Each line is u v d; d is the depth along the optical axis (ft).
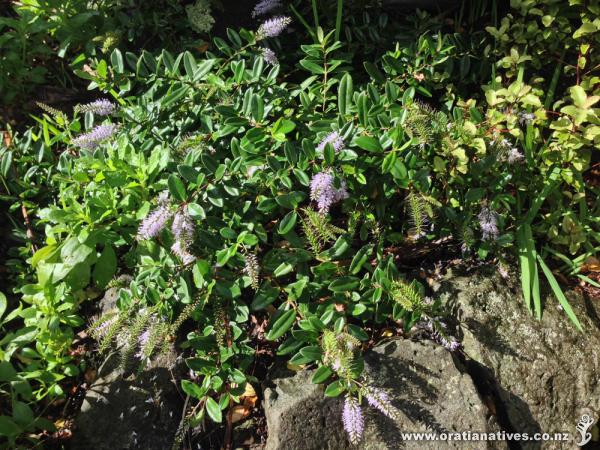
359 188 2.06
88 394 2.01
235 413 2.02
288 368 2.02
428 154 2.11
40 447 1.97
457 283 2.13
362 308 1.91
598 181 2.47
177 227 1.80
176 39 2.81
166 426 2.00
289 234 1.95
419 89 2.37
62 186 2.15
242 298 2.20
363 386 1.71
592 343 2.03
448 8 2.82
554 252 2.21
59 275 1.95
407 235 2.26
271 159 1.94
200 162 2.06
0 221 2.38
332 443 1.86
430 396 1.89
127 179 2.02
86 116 2.31
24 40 2.58
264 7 2.75
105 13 2.73
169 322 1.90
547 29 2.50
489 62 2.61
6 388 2.06
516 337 2.01
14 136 2.42
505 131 2.22
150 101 2.31
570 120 2.16
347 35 2.64
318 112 2.29
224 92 2.19
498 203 2.08
